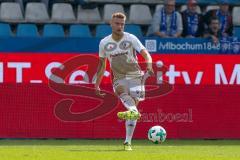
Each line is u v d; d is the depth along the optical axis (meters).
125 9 64.75
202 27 56.78
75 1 62.41
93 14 61.59
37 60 45.44
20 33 56.75
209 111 46.84
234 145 41.88
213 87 46.81
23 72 45.41
